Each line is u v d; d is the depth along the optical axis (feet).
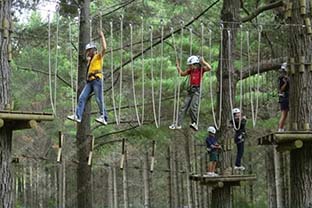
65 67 65.82
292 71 35.40
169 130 60.18
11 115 27.55
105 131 63.52
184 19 62.75
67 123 75.31
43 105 77.15
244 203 86.89
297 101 34.91
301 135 32.45
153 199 108.37
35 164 91.20
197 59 36.52
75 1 49.52
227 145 45.52
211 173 43.57
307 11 35.53
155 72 59.16
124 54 59.31
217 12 62.69
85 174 48.16
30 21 59.36
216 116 46.55
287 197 74.49
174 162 94.89
